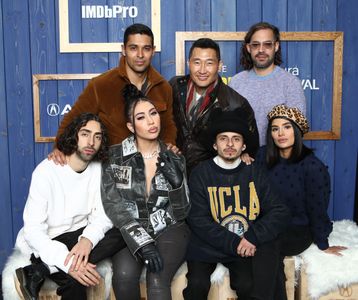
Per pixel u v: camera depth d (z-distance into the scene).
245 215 1.96
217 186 1.98
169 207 1.95
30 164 2.72
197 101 2.28
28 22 2.62
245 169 2.00
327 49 2.69
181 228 1.97
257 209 1.97
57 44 2.64
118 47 2.64
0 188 2.72
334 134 2.73
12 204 2.74
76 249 1.81
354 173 2.78
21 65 2.65
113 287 1.85
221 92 2.27
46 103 2.68
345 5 2.67
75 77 2.65
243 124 1.98
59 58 2.66
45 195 1.89
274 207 1.95
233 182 1.98
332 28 2.68
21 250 1.97
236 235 1.90
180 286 1.97
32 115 2.69
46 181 1.89
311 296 2.01
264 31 2.36
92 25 2.63
